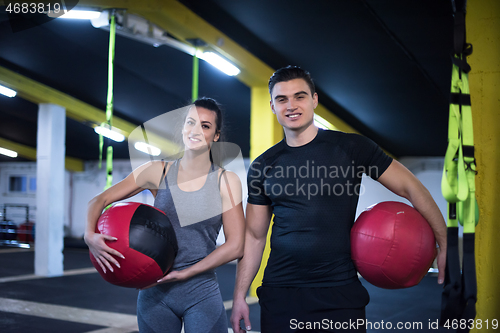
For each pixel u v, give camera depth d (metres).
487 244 1.73
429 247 1.37
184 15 3.78
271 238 1.61
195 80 4.27
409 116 7.22
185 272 1.48
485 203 1.75
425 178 9.79
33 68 6.40
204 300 1.53
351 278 1.47
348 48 5.00
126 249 1.36
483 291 1.73
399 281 1.38
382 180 1.51
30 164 13.32
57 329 3.73
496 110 1.76
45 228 6.63
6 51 5.89
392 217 1.38
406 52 5.02
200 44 4.11
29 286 5.75
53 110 6.73
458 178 1.25
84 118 7.69
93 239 1.39
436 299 5.34
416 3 3.97
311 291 1.46
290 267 1.51
